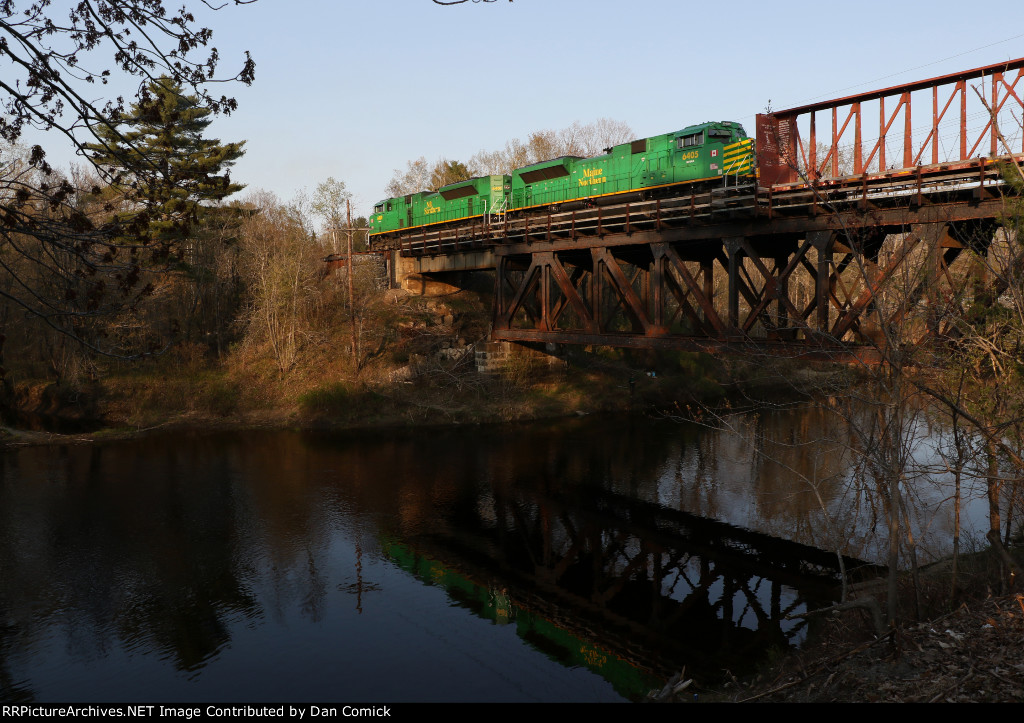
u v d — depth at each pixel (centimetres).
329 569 2231
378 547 2411
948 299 1520
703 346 2697
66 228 931
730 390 5144
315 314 5378
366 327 5191
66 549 2358
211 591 2064
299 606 1980
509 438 3941
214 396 4575
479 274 6041
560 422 4331
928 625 1212
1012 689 927
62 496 2916
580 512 2752
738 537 2461
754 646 1728
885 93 2142
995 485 1418
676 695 1471
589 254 3872
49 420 4506
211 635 1812
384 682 1585
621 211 3662
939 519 2336
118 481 3144
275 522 2633
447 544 2442
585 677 1588
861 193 2170
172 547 2386
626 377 5109
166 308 5197
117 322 4509
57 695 1526
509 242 4000
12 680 1588
